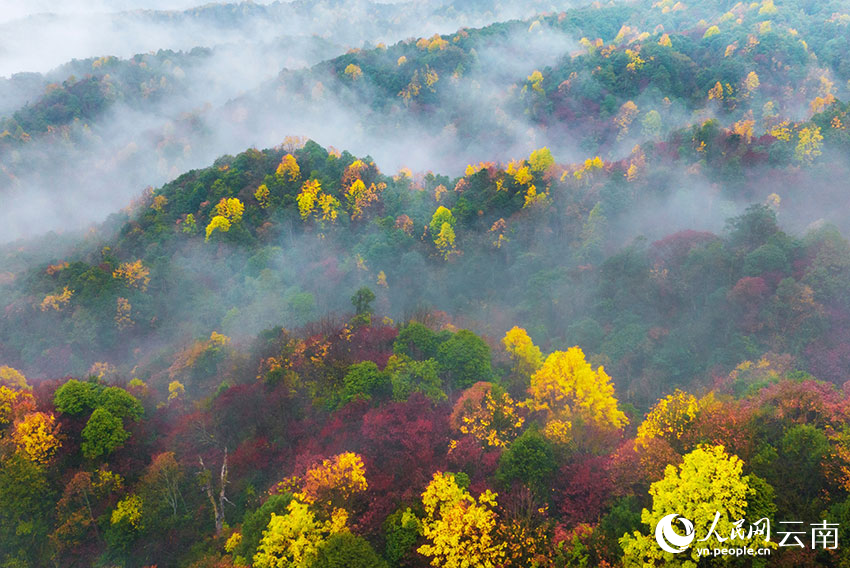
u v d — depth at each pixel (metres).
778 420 44.91
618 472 41.56
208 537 52.72
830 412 44.44
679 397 47.25
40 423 56.78
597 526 37.16
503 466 45.19
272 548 38.66
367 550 36.88
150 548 52.66
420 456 49.25
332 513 41.16
